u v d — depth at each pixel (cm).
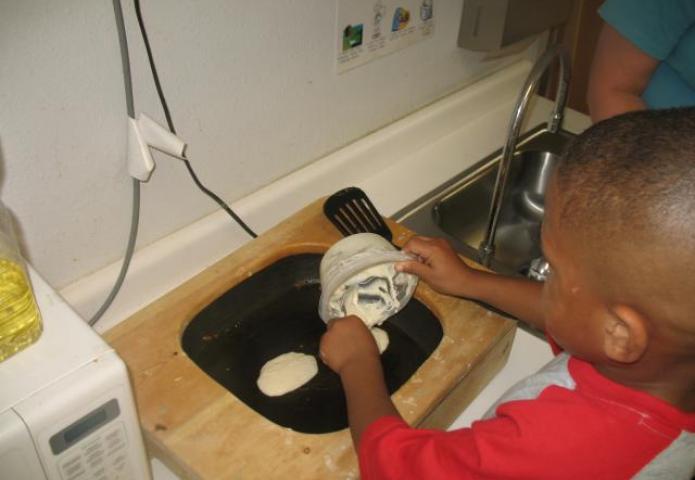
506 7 109
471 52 123
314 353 84
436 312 85
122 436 56
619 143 46
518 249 124
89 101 72
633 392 53
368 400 68
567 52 97
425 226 109
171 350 76
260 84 89
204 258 94
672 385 52
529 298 81
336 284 80
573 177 47
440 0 109
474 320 82
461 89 129
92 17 67
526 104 93
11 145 68
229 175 94
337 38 96
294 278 94
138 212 82
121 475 59
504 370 88
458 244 108
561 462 53
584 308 50
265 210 99
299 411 77
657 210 43
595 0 147
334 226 94
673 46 89
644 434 52
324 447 66
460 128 130
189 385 72
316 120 102
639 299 46
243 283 88
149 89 76
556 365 61
